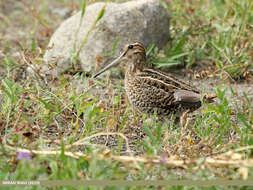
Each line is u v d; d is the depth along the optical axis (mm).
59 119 10586
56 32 14242
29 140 8922
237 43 14445
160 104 10836
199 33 14781
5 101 10586
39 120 10289
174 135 9656
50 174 8156
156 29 14375
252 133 9438
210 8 16422
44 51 14695
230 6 15734
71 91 11523
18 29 17922
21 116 10180
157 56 14062
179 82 10992
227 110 9992
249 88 13125
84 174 8164
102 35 13625
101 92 12625
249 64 13883
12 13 19734
